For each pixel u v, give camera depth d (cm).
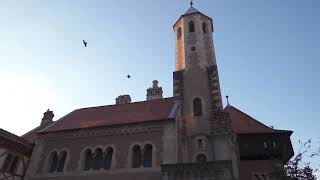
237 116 3173
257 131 2820
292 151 2683
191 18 3425
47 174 2416
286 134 2788
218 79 2914
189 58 3072
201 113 2625
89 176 2306
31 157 2566
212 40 3319
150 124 2420
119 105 3108
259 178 2553
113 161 2328
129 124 2472
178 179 2027
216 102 2656
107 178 2248
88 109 3203
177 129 2428
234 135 2555
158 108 2766
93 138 2523
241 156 2670
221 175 1975
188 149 2397
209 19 3497
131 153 2330
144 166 2264
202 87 2809
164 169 2077
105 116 2848
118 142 2427
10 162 2425
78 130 2600
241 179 2547
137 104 3016
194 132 2492
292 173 2073
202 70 2942
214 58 3114
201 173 2014
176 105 2692
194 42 3189
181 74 2969
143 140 2366
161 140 2314
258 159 2656
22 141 2605
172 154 2202
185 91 2831
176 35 3481
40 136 2684
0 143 2356
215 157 2308
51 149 2575
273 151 2661
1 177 2289
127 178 2203
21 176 2464
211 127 2488
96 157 2430
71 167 2403
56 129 2678
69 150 2517
